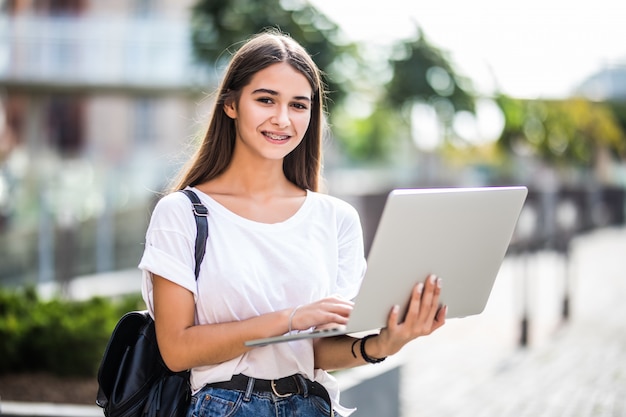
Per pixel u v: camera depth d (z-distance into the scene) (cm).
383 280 237
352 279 281
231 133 277
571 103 2316
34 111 2491
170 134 2730
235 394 255
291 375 261
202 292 254
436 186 2539
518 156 2484
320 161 294
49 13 2548
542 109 2286
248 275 256
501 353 884
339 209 282
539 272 1575
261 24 1180
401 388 576
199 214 258
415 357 872
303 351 263
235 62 270
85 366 682
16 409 518
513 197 258
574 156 2506
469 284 263
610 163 3083
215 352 246
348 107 1330
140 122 2738
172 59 1925
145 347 263
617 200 2953
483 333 998
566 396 703
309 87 269
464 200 244
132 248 1427
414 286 246
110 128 2720
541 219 1892
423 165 2783
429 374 793
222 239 258
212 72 1239
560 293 1315
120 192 1502
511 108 2094
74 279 1219
